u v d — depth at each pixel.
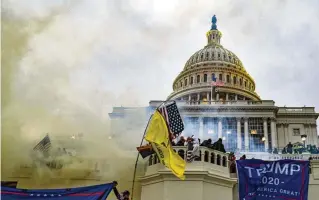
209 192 18.36
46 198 11.98
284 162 12.76
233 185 19.20
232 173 19.91
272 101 65.12
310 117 66.00
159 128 16.23
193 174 18.23
